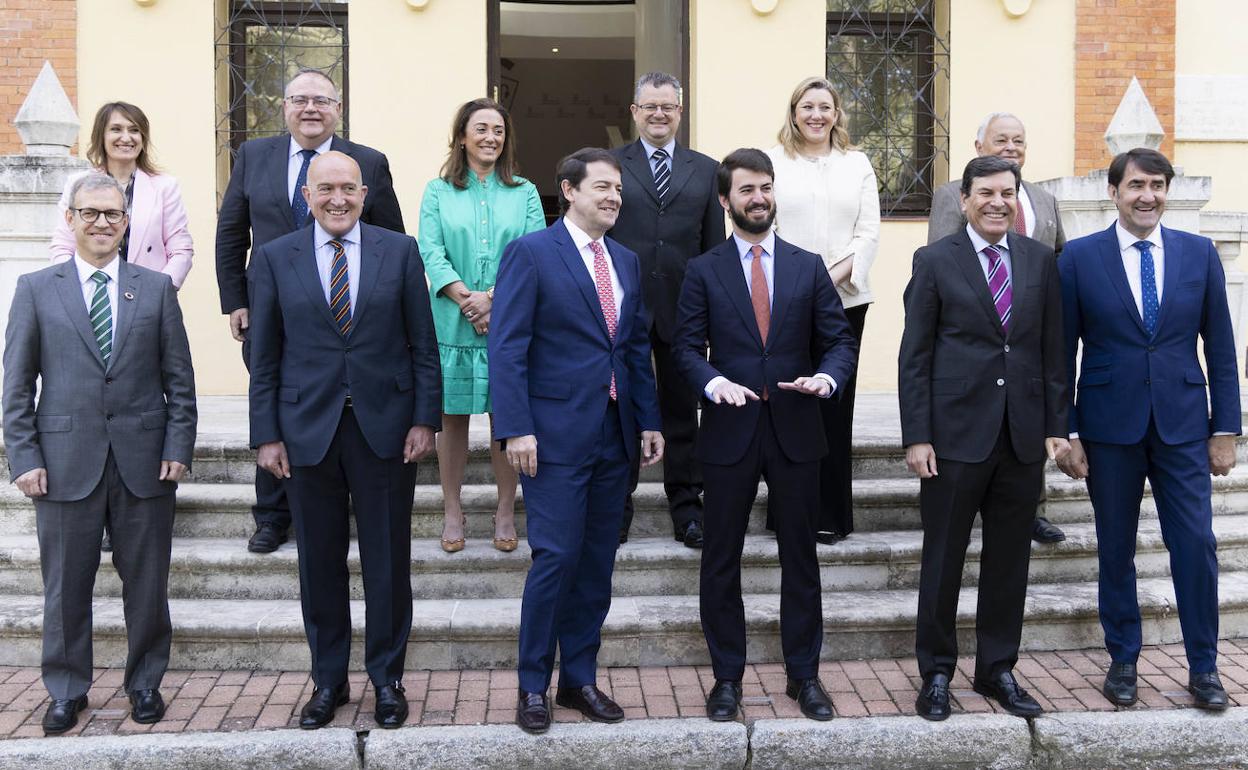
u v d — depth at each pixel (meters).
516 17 13.38
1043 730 3.79
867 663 4.41
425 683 4.18
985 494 3.96
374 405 3.75
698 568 4.70
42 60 7.34
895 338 7.93
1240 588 4.75
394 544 3.84
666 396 4.85
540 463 3.77
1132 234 4.05
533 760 3.68
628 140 16.89
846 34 7.94
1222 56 8.15
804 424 3.89
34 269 5.64
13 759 3.57
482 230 4.63
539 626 3.75
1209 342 4.06
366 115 7.57
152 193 4.96
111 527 3.85
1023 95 7.93
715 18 7.71
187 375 3.96
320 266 3.82
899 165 8.02
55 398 3.80
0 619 4.31
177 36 7.42
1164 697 4.02
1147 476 4.13
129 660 3.88
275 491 4.70
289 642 4.29
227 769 3.62
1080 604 4.54
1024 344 3.89
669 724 3.79
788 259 4.00
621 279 3.92
